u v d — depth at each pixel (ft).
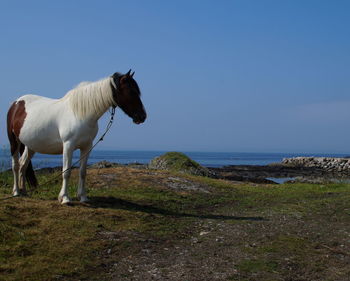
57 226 18.90
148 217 22.80
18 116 24.41
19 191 25.75
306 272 15.51
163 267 15.76
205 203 30.27
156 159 55.62
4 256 15.34
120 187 31.63
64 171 22.70
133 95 21.81
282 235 20.75
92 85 22.24
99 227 19.77
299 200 32.96
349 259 17.19
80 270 14.93
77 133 22.17
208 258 16.93
